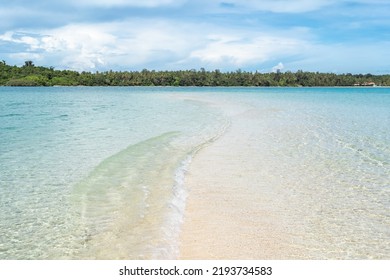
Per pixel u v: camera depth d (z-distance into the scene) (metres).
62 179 8.67
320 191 7.83
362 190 7.92
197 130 16.12
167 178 8.72
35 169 9.53
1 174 9.09
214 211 6.71
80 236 5.81
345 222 6.29
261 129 16.53
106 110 27.12
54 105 33.09
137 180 8.55
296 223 6.23
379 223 6.26
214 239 5.65
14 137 14.31
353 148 12.20
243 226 6.11
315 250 5.36
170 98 44.94
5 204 7.14
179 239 5.66
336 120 20.20
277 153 11.45
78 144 12.82
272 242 5.59
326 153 11.44
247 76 131.38
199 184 8.27
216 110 26.48
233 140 13.71
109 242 5.60
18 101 39.53
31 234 5.92
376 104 34.88
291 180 8.59
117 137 14.28
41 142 13.23
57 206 7.02
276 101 38.88
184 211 6.72
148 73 128.88
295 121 19.64
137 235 5.79
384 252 5.32
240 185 8.21
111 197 7.45
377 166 9.85
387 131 15.92
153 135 14.73
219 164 10.06
